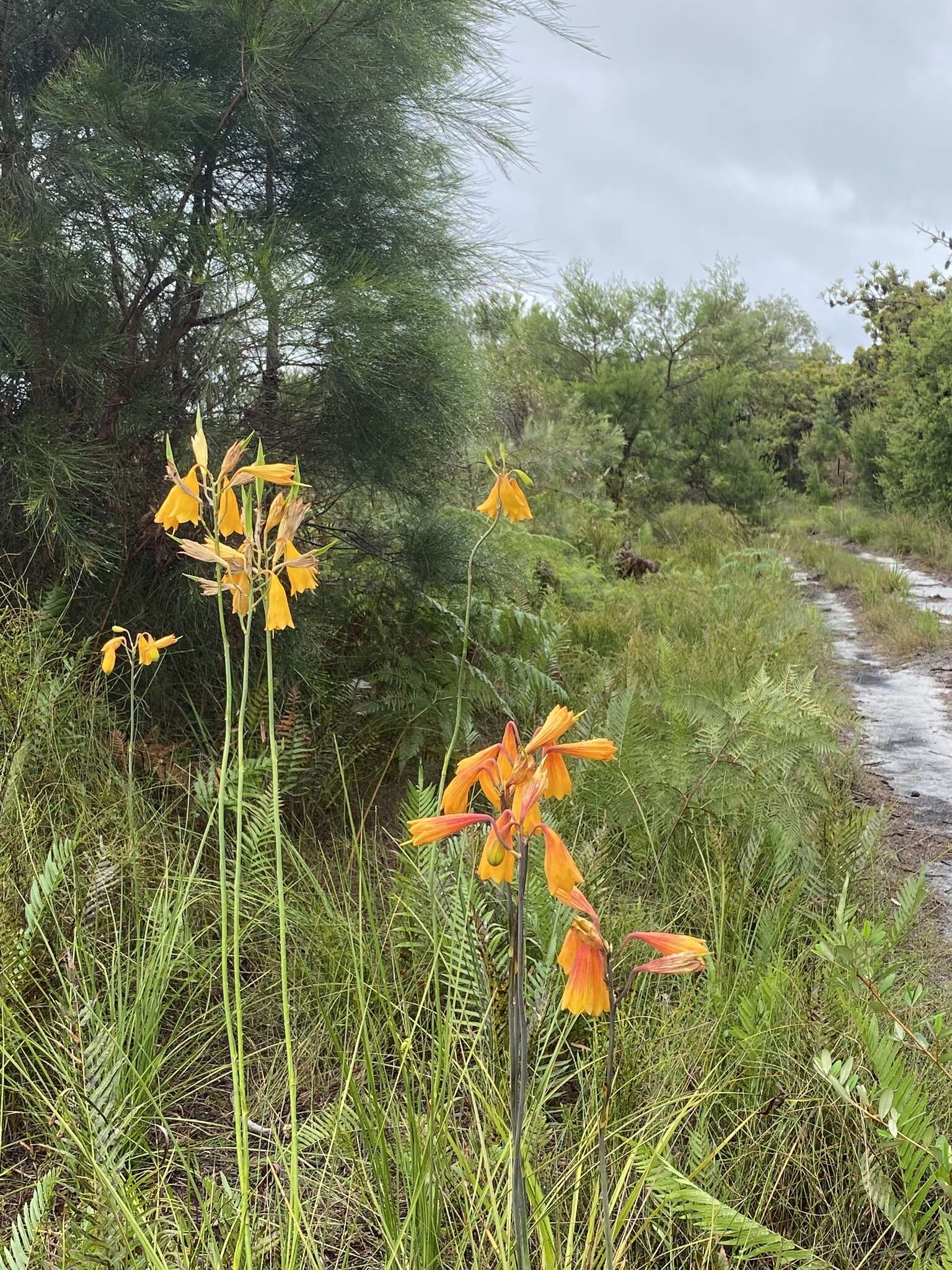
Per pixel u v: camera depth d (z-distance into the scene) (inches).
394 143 140.3
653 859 120.8
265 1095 80.7
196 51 128.9
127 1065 74.2
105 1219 54.0
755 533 687.1
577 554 332.5
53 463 113.5
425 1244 58.4
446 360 142.9
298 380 143.9
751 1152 71.6
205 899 100.9
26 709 104.3
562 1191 65.5
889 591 443.5
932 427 662.5
